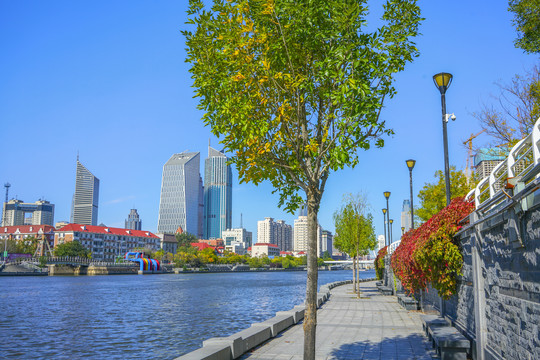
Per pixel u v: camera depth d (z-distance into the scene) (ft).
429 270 49.21
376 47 30.91
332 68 29.09
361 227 127.95
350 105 28.91
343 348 46.34
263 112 32.17
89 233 611.88
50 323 107.86
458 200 46.62
